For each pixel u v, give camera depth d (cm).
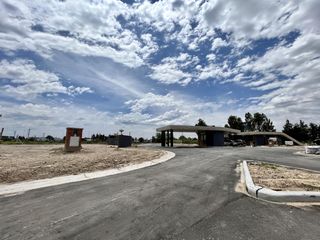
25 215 398
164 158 1415
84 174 840
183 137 6706
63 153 1695
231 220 371
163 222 363
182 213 404
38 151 1930
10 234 321
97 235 316
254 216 390
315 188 568
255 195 527
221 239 302
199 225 350
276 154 1816
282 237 308
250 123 7606
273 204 462
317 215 396
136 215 394
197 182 680
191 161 1259
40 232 327
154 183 668
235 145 3888
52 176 791
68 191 575
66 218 382
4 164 1020
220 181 695
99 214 401
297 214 401
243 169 933
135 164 1127
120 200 488
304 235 315
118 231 329
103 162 1149
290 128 6494
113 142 3706
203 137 3572
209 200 488
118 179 738
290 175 766
